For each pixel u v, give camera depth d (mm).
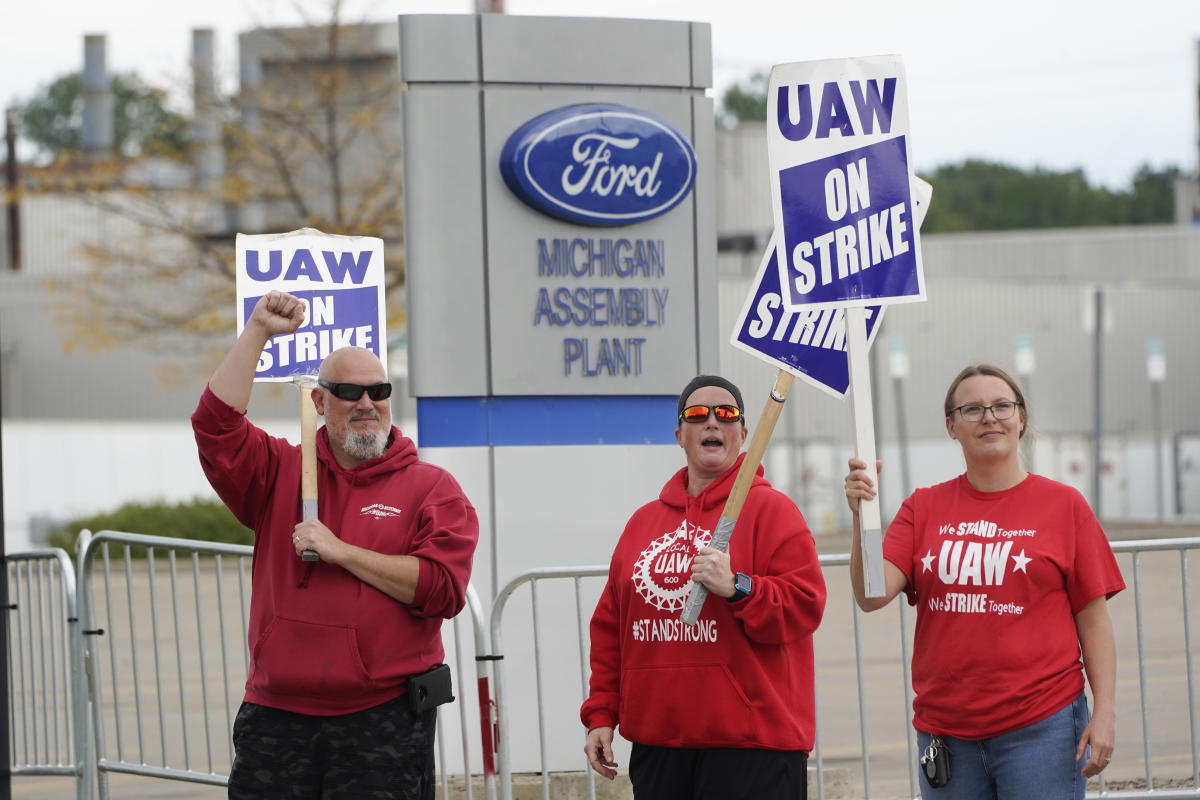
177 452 71562
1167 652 24516
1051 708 9203
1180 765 16828
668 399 16203
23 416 80750
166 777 14125
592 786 13250
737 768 9219
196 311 56938
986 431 9469
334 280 10266
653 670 9438
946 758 9461
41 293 81312
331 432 9617
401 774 9352
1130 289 86938
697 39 16406
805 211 9383
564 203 15703
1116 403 86562
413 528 9586
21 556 16391
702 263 16297
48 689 18047
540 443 15883
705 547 9070
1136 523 73625
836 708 21859
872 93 9383
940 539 9539
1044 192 196750
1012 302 84625
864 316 9336
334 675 9234
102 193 58656
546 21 15961
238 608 36344
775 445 76062
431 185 15727
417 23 15703
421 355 15727
